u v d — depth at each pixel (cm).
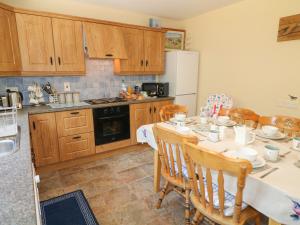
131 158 309
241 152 133
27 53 249
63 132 266
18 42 242
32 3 271
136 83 381
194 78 381
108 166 282
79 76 318
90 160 300
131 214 187
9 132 153
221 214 120
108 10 328
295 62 249
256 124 219
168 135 148
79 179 248
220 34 338
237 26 310
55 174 260
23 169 96
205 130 188
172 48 396
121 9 337
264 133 177
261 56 285
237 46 314
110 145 309
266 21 273
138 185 234
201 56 379
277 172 115
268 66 278
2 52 220
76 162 288
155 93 368
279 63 265
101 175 257
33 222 60
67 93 294
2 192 77
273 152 127
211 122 219
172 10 344
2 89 263
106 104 293
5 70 225
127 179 248
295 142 146
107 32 298
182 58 357
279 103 271
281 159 132
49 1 281
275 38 266
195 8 333
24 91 279
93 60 326
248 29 296
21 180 86
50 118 254
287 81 260
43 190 224
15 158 109
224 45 334
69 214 186
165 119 255
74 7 299
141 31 334
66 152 273
